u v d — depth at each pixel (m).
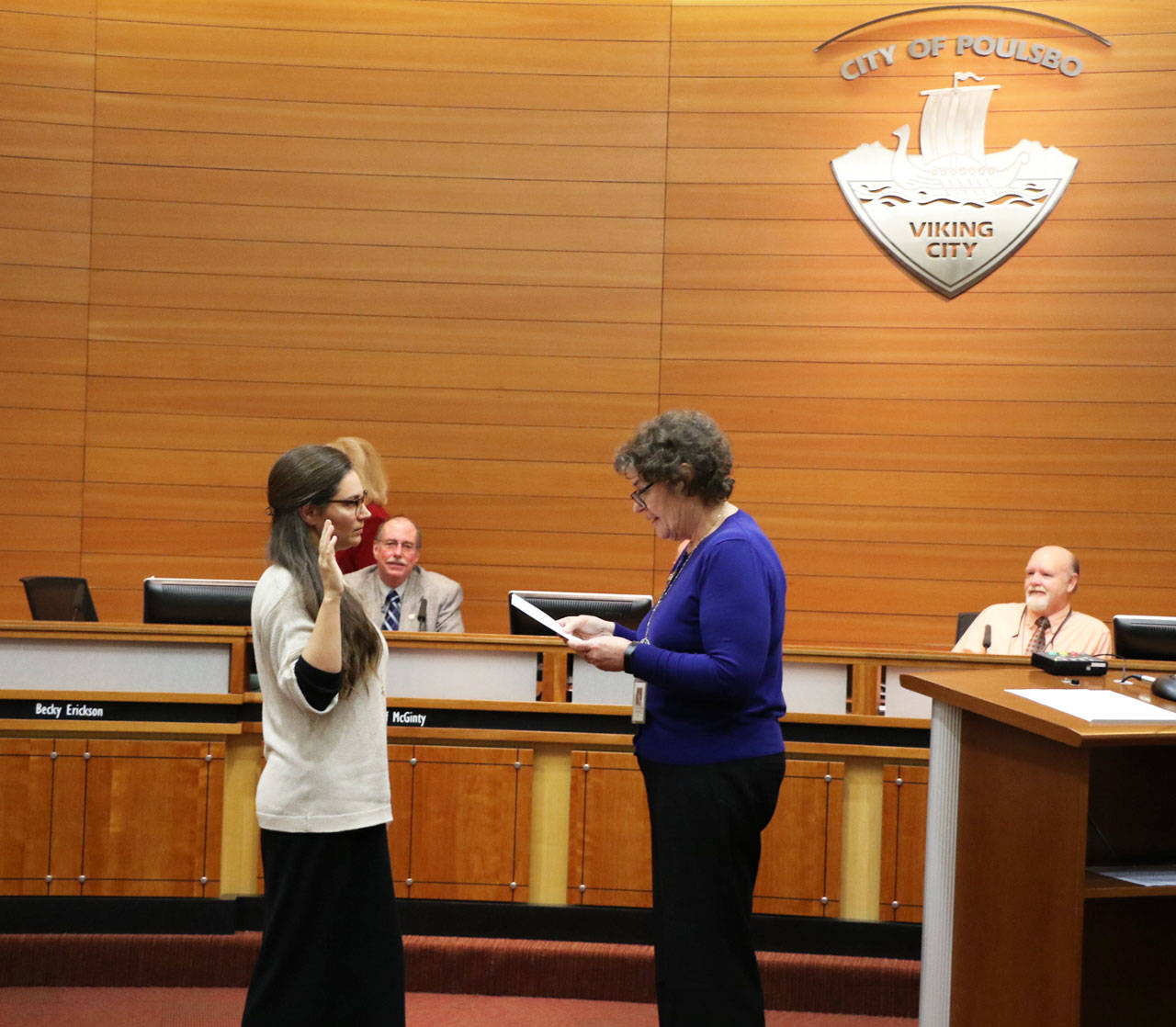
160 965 3.18
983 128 5.46
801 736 3.25
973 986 2.13
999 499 5.50
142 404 5.61
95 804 3.19
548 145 5.62
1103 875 1.94
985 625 4.13
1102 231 5.43
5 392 5.57
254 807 3.27
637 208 5.61
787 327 5.57
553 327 5.64
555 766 3.30
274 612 2.19
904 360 5.53
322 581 2.23
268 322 5.62
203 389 5.62
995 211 5.45
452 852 3.27
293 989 2.17
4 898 3.17
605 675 3.28
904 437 5.54
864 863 3.24
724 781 2.14
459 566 5.66
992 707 1.98
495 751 3.27
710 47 5.58
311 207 5.62
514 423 5.66
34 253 5.56
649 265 5.62
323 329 5.64
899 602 5.55
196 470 5.62
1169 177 5.39
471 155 5.63
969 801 2.17
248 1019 2.20
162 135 5.58
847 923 3.21
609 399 5.64
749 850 2.19
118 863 3.19
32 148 5.55
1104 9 5.40
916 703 3.27
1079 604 5.47
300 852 2.17
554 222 5.62
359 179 5.63
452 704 3.27
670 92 5.59
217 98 5.60
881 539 5.55
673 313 5.61
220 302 5.62
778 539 5.60
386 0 5.62
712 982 2.12
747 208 5.58
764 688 2.20
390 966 2.22
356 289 5.64
